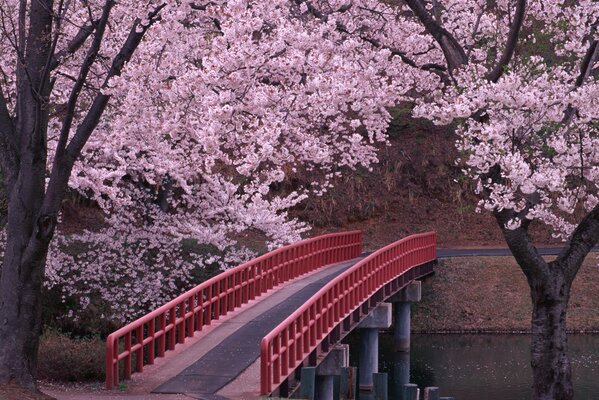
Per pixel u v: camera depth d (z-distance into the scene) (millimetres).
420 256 36406
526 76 19250
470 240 48438
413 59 23359
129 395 15102
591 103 17703
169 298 26453
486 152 17016
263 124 17078
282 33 17547
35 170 13805
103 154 23562
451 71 19844
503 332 37625
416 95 31688
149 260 26438
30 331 13781
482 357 31875
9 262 13758
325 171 49125
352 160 26453
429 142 51406
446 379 27797
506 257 42156
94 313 25578
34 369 13938
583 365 29219
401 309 34375
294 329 17703
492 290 39812
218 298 22109
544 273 19812
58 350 18125
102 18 13375
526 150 18281
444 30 19875
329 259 34875
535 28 21797
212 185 25766
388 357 32656
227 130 17234
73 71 21000
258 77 18375
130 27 19625
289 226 27844
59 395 14961
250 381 16172
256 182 26203
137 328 17156
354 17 23062
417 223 49250
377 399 22094
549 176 16828
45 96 13883
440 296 39750
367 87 19984
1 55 19531
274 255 27219
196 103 18531
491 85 17156
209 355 18281
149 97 19297
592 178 19297
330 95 17625
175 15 17109
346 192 49219
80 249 26188
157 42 18844
